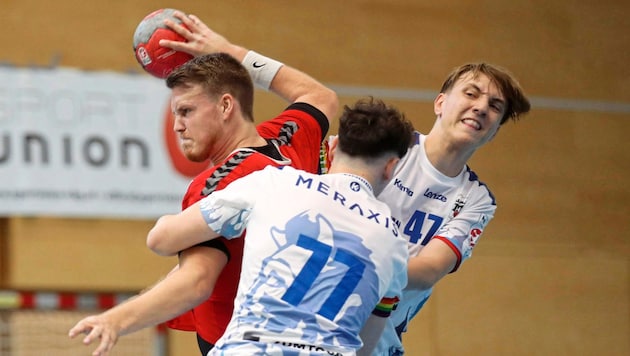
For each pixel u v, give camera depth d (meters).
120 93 21.02
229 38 22.92
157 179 21.08
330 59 23.61
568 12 25.75
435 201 11.02
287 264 7.93
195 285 8.20
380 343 10.92
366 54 23.86
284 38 23.38
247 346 7.75
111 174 20.78
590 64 25.70
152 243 8.38
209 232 8.31
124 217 20.94
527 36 25.31
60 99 20.58
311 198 8.16
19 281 20.34
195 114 9.16
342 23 23.86
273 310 7.82
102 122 20.83
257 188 8.30
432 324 23.61
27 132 20.27
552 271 24.59
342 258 8.00
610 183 25.38
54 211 20.42
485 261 24.16
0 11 21.16
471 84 10.79
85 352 20.69
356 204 8.27
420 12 24.47
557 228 24.81
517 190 24.62
